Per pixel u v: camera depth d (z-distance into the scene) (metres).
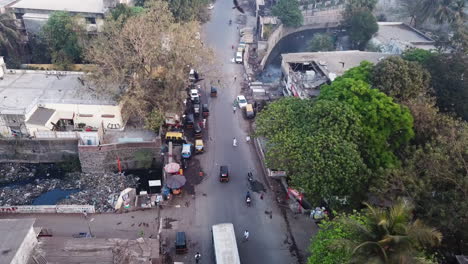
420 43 87.44
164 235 42.72
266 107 57.69
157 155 54.97
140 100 54.62
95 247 36.53
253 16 105.94
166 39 57.03
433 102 48.72
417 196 35.44
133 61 54.88
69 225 43.34
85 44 69.69
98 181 52.22
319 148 40.41
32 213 44.75
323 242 33.31
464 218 32.22
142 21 56.28
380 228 25.23
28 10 75.81
